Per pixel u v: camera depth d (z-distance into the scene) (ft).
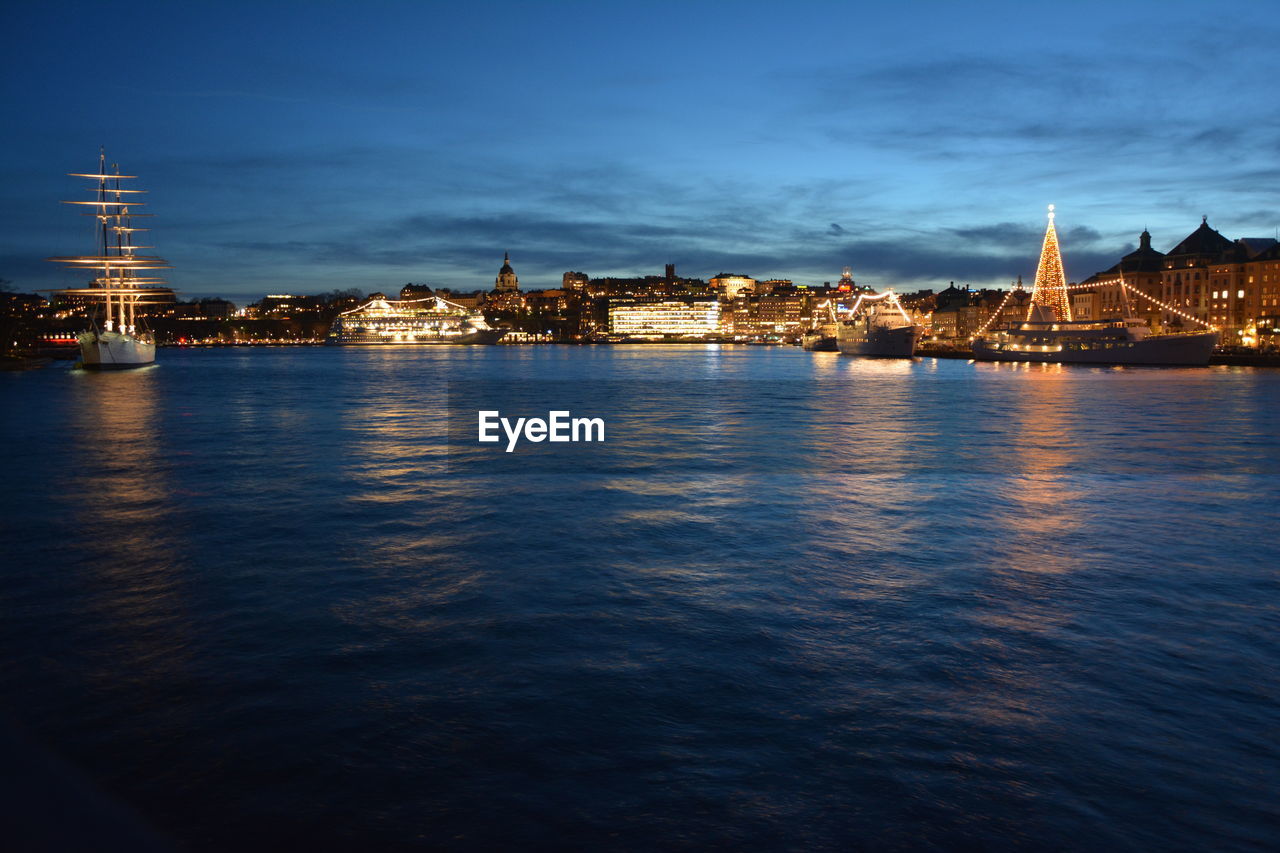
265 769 33.68
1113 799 31.73
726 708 39.14
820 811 30.94
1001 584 59.77
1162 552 69.62
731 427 179.83
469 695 40.50
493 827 29.91
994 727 37.32
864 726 37.37
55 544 71.56
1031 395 277.23
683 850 28.78
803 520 82.43
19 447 142.00
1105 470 117.19
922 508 89.04
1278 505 91.25
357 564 64.90
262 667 44.09
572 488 100.94
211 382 371.76
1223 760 34.58
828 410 225.15
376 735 36.47
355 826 29.96
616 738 36.22
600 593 57.26
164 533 75.87
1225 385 323.16
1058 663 44.70
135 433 164.45
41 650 46.57
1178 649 46.80
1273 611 53.67
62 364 551.59
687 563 65.46
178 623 50.96
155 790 32.27
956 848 28.89
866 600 55.88
